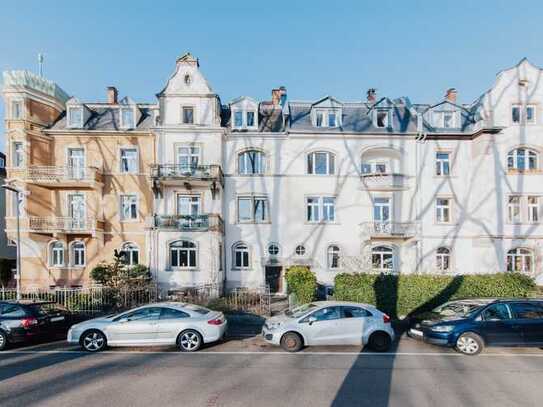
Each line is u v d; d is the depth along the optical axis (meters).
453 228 20.59
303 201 20.88
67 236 20.27
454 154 20.86
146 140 20.75
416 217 20.64
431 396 6.38
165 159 20.22
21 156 19.59
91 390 6.64
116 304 13.45
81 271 20.16
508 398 6.30
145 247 20.31
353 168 20.97
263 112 22.44
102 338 9.45
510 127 19.80
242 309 13.15
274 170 20.89
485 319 9.32
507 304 9.53
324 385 6.90
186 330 9.55
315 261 20.67
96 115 21.34
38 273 20.02
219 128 20.27
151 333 9.48
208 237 19.22
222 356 8.95
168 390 6.63
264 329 10.02
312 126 21.14
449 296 12.62
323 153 21.25
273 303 14.88
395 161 21.44
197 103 20.48
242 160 21.16
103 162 20.61
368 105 22.42
